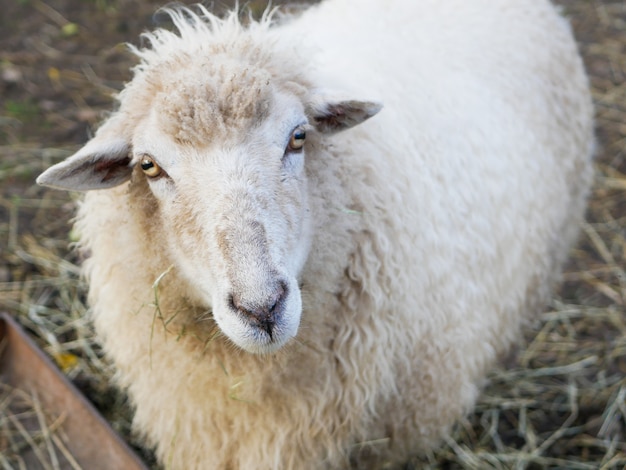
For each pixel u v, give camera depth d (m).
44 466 1.69
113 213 1.42
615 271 2.16
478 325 1.57
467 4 1.72
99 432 1.67
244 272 1.23
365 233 1.42
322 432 1.47
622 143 2.58
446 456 1.78
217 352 1.42
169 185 1.32
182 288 1.38
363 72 1.52
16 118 2.59
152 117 1.32
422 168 1.49
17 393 1.79
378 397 1.49
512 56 1.69
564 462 1.77
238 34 1.42
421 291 1.47
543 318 2.03
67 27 3.05
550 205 1.71
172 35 1.44
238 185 1.27
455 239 1.51
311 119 1.38
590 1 3.28
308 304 1.40
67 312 1.98
